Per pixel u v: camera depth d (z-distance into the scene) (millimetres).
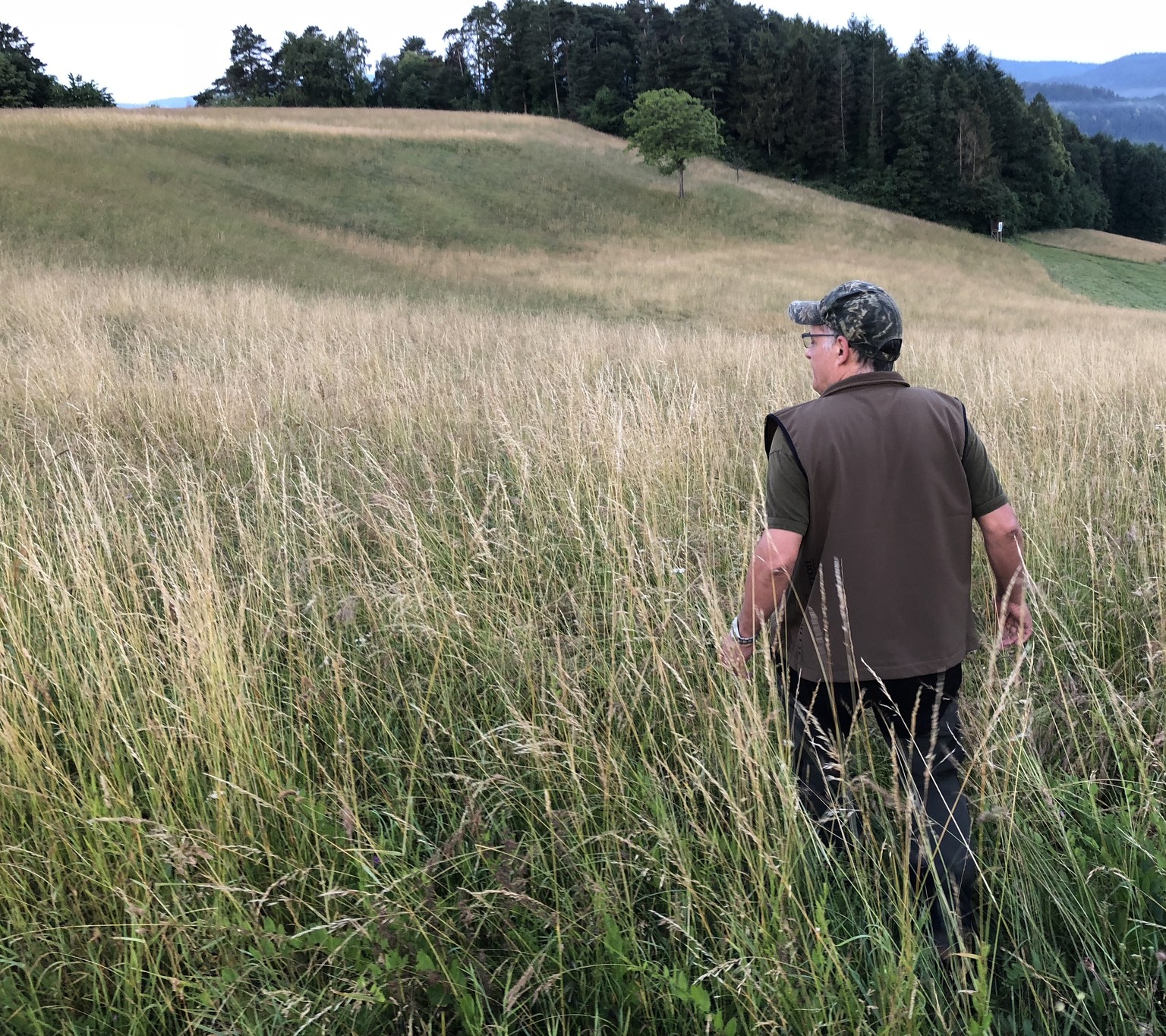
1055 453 4289
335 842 1930
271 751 2098
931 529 1853
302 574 3006
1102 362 7902
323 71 85375
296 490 3951
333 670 2391
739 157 71438
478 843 1873
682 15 79438
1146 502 3604
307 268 21953
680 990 1598
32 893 1855
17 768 1961
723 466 4219
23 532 2895
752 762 1764
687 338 12688
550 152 47781
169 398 5672
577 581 3070
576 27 83812
